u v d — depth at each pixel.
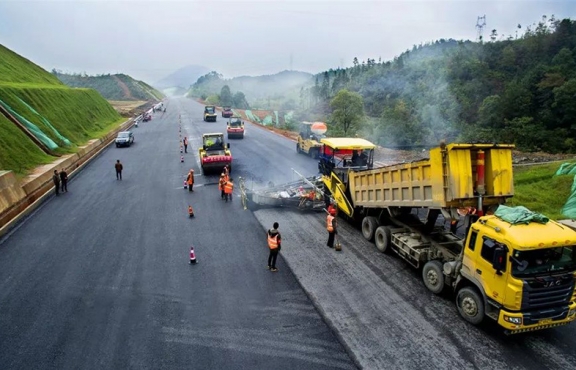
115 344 8.72
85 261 12.92
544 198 18.27
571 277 8.12
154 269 12.32
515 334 8.87
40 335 9.03
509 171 9.84
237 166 27.53
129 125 57.66
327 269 12.08
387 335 8.84
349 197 15.66
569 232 8.16
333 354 8.31
